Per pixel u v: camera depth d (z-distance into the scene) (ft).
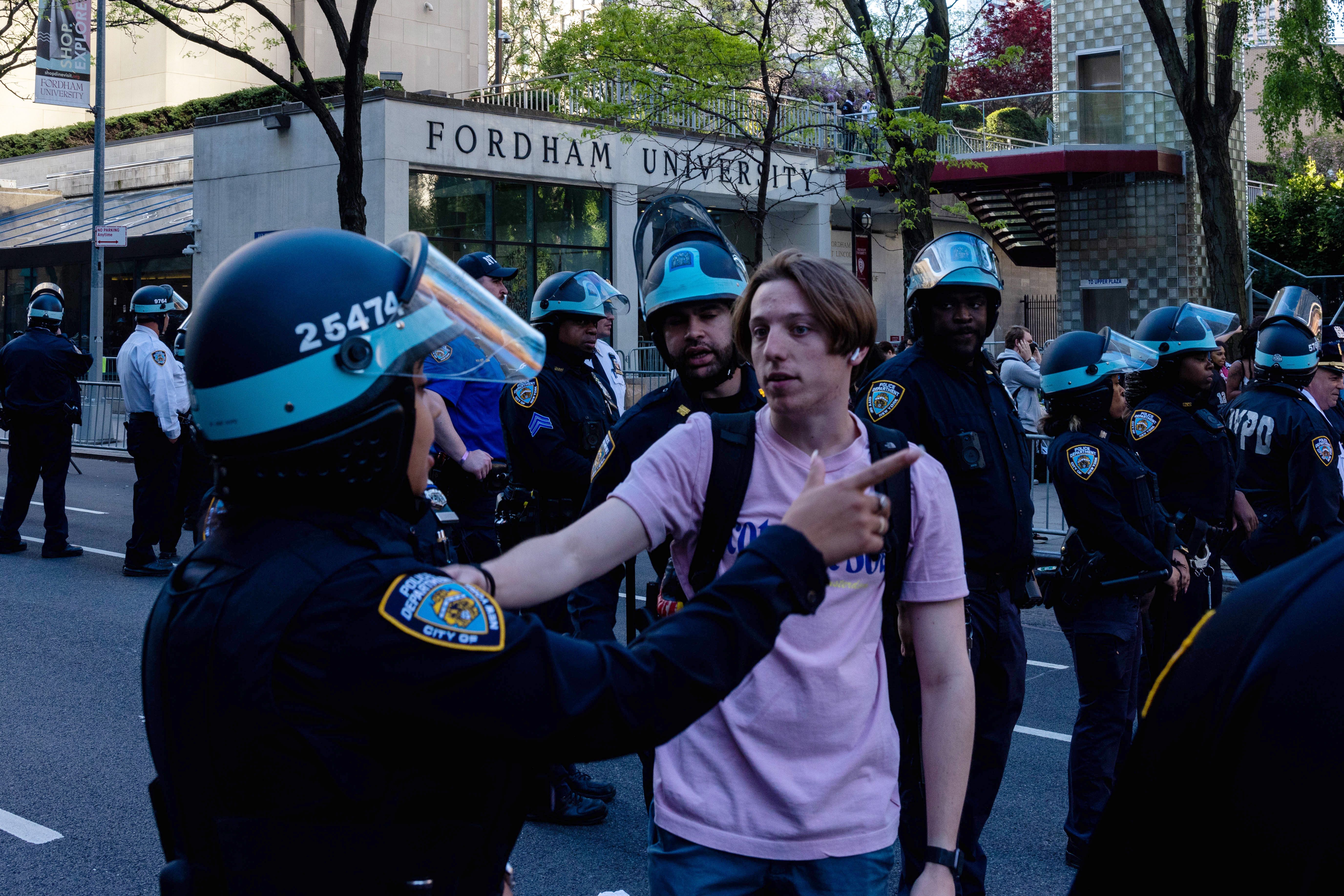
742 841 7.10
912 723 10.99
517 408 14.76
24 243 90.38
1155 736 4.08
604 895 12.76
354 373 4.71
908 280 12.65
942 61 46.16
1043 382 14.11
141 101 100.27
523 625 4.68
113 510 42.86
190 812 4.63
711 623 4.73
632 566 11.19
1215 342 17.22
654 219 11.78
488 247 73.61
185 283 80.94
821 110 55.77
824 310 7.11
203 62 99.50
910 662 10.71
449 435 16.89
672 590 7.68
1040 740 18.11
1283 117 56.34
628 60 45.03
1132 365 14.23
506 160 73.05
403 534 5.11
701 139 55.98
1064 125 69.67
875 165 49.75
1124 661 13.35
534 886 13.06
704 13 46.14
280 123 73.56
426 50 96.78
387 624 4.44
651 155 78.89
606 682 4.60
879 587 7.34
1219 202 49.03
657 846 7.55
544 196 75.87
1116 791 4.21
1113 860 4.10
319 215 72.79
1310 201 91.81
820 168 83.61
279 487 4.74
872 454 7.47
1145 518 13.60
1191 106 48.88
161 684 4.75
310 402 4.64
